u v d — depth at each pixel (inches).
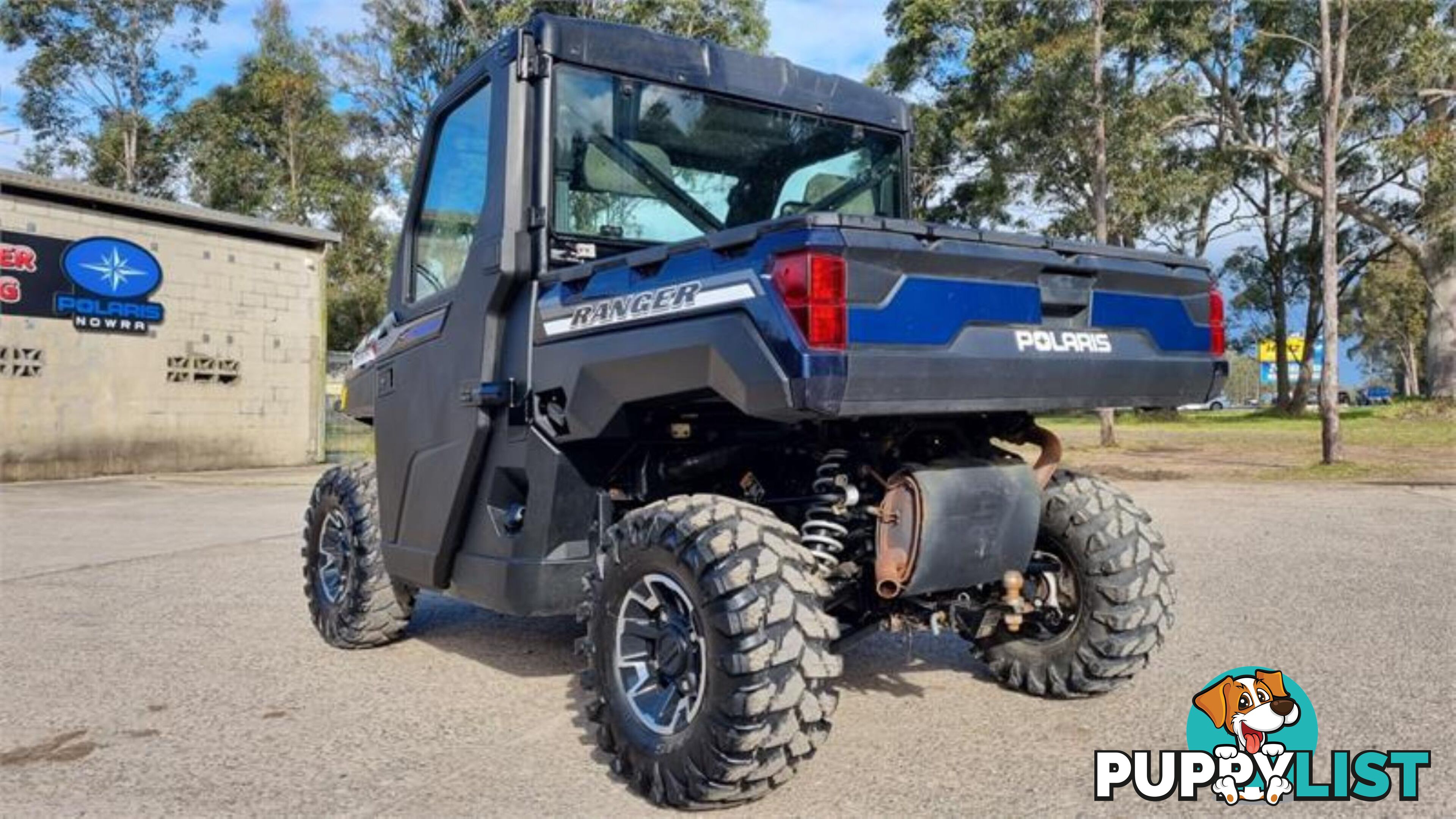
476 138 170.6
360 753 147.3
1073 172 946.7
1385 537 343.0
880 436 141.3
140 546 378.0
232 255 837.8
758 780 118.4
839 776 133.4
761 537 122.3
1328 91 658.2
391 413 188.4
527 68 155.3
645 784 126.0
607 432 139.9
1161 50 838.5
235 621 240.1
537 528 149.8
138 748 150.4
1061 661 162.2
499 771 139.2
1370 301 2433.6
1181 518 401.7
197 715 166.4
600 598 135.4
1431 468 628.7
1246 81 1159.6
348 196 1579.7
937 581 132.0
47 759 145.9
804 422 137.1
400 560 181.9
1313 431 1168.2
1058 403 131.4
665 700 130.2
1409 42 722.8
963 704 164.4
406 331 184.1
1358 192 1333.7
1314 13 829.2
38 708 170.6
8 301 700.0
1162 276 145.7
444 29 1117.7
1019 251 128.1
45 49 1450.5
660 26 982.4
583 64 158.7
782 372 110.3
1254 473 625.3
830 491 138.1
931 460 143.1
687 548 122.0
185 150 1577.3
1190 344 149.9
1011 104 888.3
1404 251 1508.4
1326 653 189.3
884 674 183.5
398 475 184.5
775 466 152.0
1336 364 667.4
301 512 500.1
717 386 119.6
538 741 151.8
